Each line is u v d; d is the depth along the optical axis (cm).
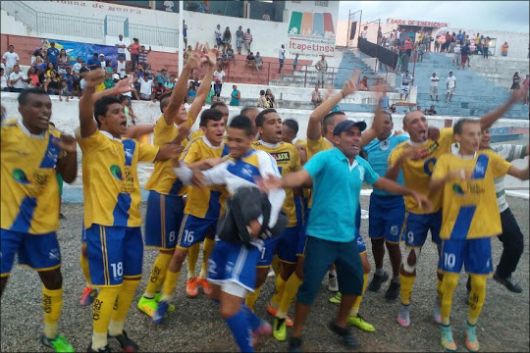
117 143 300
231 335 334
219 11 1335
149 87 970
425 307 396
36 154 273
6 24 753
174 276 352
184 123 367
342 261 306
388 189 322
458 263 316
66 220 615
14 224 269
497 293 428
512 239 408
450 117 1018
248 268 273
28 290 398
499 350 326
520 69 1579
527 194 987
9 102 787
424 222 350
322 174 301
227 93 1064
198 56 339
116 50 689
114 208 292
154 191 369
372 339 339
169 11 1198
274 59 1250
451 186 314
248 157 304
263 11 1379
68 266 455
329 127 358
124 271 305
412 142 359
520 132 981
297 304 303
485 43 1772
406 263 354
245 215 265
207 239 406
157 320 344
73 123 909
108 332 310
